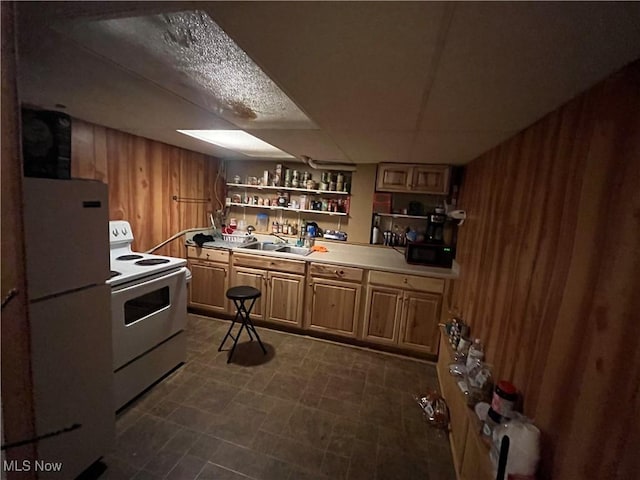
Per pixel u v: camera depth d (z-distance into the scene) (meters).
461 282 2.40
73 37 0.94
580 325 0.85
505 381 1.25
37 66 1.15
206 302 3.37
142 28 0.87
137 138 2.54
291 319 3.11
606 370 0.73
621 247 0.72
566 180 1.01
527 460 0.96
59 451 1.25
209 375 2.31
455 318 2.24
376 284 2.82
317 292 3.00
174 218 3.07
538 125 1.27
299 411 1.97
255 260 3.14
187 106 1.61
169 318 2.22
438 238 2.97
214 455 1.59
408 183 2.89
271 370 2.43
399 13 0.66
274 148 2.87
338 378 2.39
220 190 3.80
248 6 0.67
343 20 0.71
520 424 1.03
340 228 3.46
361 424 1.89
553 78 0.90
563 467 0.87
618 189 0.75
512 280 1.37
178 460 1.55
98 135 2.20
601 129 0.85
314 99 1.29
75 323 1.28
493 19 0.65
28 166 1.13
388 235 3.29
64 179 1.22
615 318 0.72
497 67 0.88
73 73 1.22
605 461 0.71
